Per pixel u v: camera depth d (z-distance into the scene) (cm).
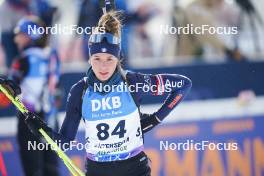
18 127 1516
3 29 1619
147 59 1691
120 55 1095
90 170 1077
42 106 1512
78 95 1058
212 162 1669
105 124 1052
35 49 1517
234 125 1703
